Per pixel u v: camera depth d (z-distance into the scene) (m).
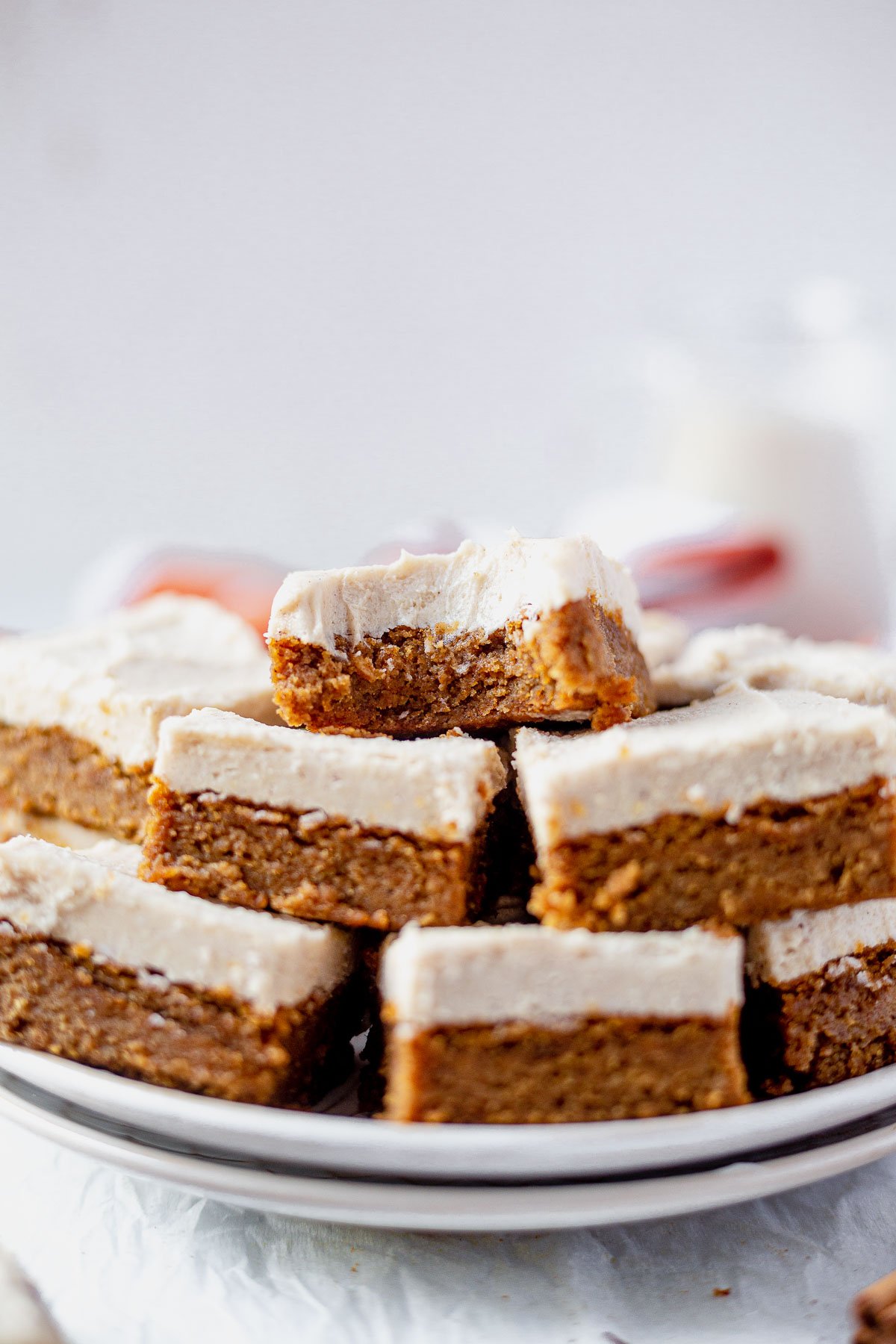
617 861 0.41
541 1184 0.39
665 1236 0.40
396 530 0.82
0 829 0.50
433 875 0.42
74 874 0.41
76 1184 0.42
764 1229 0.41
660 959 0.40
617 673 0.44
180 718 0.43
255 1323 0.39
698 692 0.47
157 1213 0.41
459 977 0.40
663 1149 0.39
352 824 0.42
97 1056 0.41
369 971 0.43
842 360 0.68
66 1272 0.40
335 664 0.44
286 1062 0.41
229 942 0.41
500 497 0.91
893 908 0.42
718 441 0.67
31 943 0.42
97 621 0.54
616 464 0.87
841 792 0.41
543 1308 0.39
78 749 0.48
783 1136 0.39
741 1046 0.42
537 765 0.41
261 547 0.90
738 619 0.62
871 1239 0.40
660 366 0.71
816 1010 0.42
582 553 0.44
